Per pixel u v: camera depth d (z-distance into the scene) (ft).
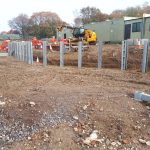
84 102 21.81
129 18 121.08
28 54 61.98
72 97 23.32
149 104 21.76
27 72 42.22
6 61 65.67
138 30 112.57
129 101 22.41
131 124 17.93
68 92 25.48
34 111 19.52
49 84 30.55
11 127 17.22
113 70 46.65
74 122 18.08
